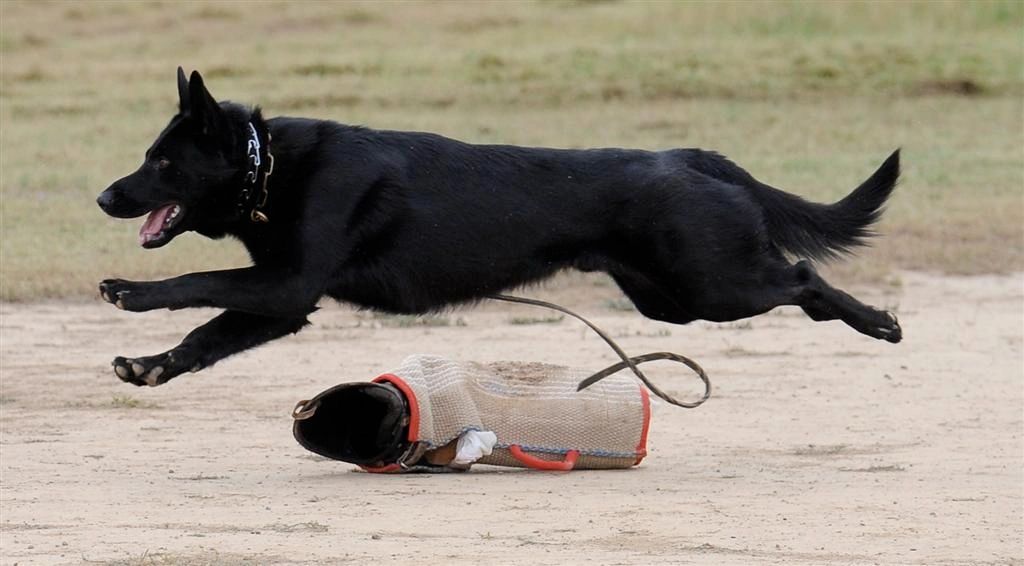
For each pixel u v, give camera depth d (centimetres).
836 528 970
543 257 1154
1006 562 881
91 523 973
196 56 4359
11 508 1027
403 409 1172
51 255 2244
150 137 3369
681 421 1443
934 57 4331
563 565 841
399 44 4578
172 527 959
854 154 3281
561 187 1145
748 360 1775
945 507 1044
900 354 1816
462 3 5181
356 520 984
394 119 3562
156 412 1465
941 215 2650
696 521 986
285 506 1038
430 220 1119
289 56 4341
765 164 3098
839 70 4194
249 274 1082
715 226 1161
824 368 1727
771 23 4731
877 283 2267
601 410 1219
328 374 1672
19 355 1734
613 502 1056
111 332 1881
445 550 884
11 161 3038
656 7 4988
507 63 4231
